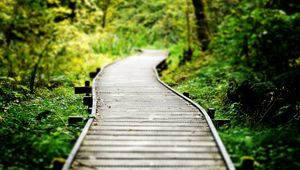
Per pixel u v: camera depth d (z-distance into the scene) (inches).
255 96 464.1
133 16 1903.3
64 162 270.5
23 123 419.5
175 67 1015.0
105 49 1299.2
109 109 453.4
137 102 495.5
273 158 311.9
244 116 448.1
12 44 925.2
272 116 430.6
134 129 371.2
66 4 1164.5
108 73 801.6
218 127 393.4
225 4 799.1
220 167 286.5
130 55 1398.9
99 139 342.3
